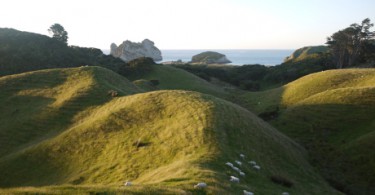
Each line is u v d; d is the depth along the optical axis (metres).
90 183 32.38
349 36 141.75
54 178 37.59
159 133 40.41
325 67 146.75
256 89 140.75
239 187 22.38
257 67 177.62
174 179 21.80
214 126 38.94
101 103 59.41
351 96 60.88
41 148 44.84
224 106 47.97
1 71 109.25
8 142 51.31
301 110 64.00
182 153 32.97
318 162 43.97
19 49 129.00
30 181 38.66
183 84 115.69
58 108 59.16
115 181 30.95
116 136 42.97
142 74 128.88
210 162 28.30
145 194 17.19
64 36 171.25
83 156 40.31
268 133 44.25
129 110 49.97
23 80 73.38
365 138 45.88
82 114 56.19
